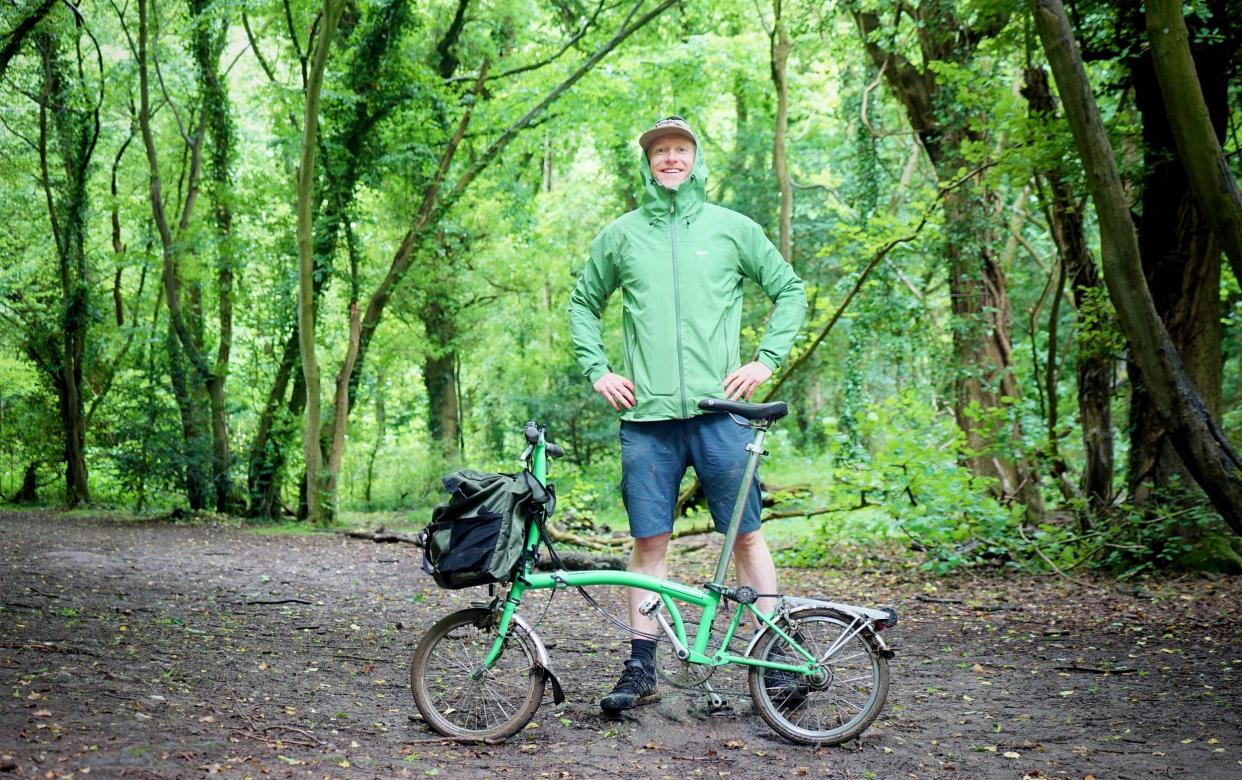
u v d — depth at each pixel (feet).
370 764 10.89
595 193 86.17
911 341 45.57
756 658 12.65
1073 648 19.17
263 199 57.72
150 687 13.52
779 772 11.29
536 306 81.82
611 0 60.64
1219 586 26.05
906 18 46.70
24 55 58.54
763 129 81.66
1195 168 19.69
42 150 60.23
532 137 61.31
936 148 45.14
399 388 94.63
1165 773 11.35
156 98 63.46
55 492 69.92
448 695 12.57
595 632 20.45
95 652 15.80
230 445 61.98
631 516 13.38
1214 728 13.26
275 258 58.03
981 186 40.32
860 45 47.62
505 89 61.98
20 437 67.15
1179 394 20.86
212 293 61.93
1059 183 33.14
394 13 54.08
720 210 13.74
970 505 30.96
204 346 62.23
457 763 11.23
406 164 56.08
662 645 13.33
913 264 51.31
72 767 9.63
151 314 71.05
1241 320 37.86
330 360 68.64
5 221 66.85
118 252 64.69
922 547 33.40
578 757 11.64
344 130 55.57
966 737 12.87
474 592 26.50
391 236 64.59
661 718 13.14
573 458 77.82
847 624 12.52
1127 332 21.15
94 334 63.57
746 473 12.92
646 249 13.48
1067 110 20.45
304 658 16.87
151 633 18.28
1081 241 35.06
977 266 42.70
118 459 58.13
